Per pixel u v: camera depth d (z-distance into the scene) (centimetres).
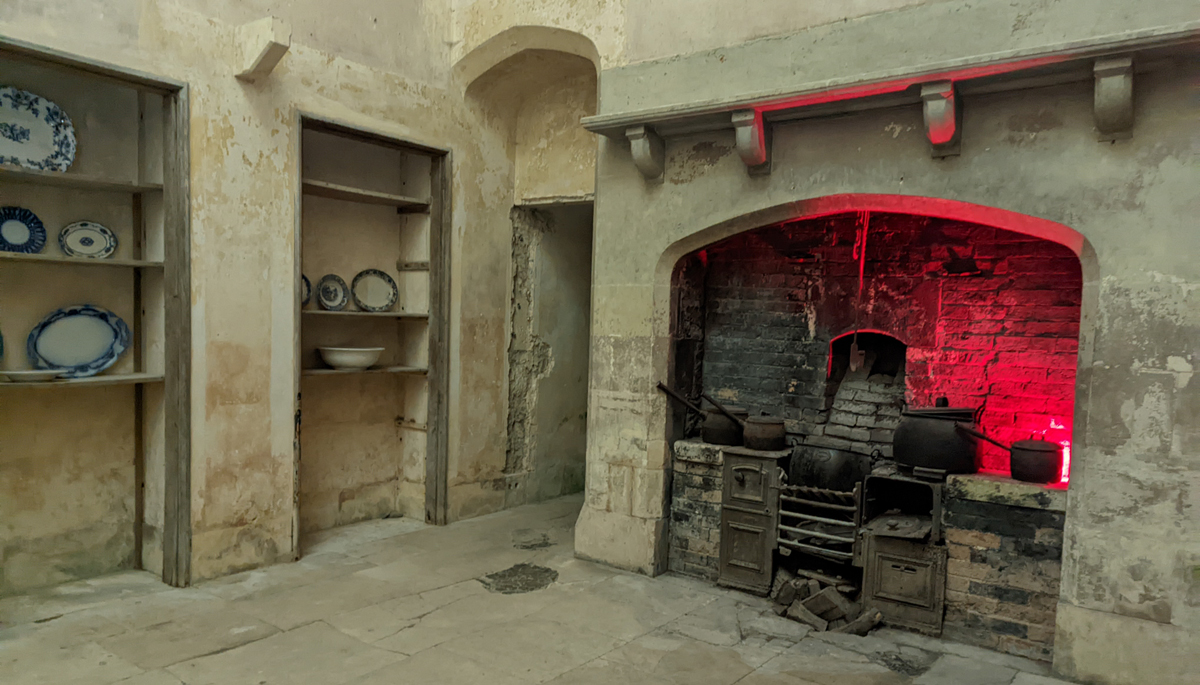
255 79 366
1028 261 335
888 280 373
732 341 424
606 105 391
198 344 350
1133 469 261
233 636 298
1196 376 250
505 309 516
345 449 471
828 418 395
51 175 307
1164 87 253
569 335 576
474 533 461
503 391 519
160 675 264
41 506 340
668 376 391
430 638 302
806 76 327
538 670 276
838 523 341
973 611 307
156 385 359
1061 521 289
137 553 375
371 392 484
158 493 363
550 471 564
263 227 375
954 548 311
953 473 316
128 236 360
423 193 475
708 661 288
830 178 325
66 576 350
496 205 504
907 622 320
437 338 471
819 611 329
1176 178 252
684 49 364
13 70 317
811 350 398
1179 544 254
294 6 382
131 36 320
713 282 429
